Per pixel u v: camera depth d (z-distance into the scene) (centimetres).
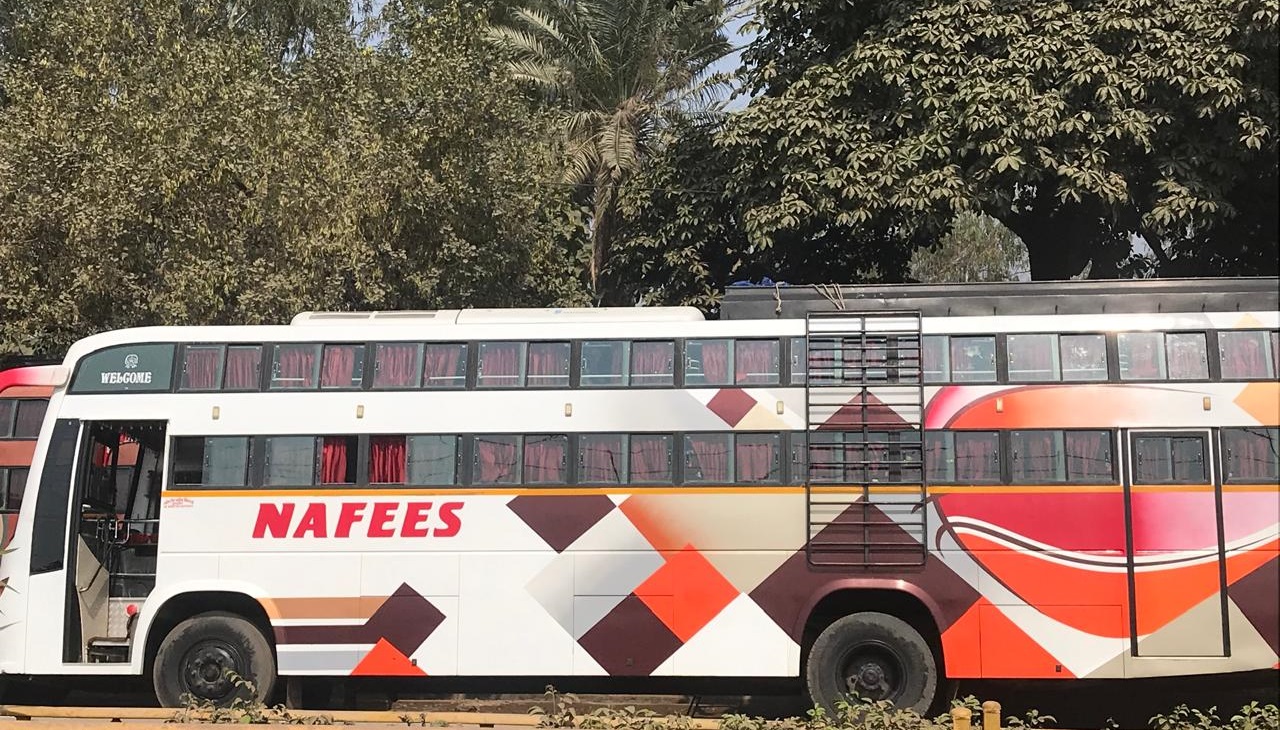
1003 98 1566
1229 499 973
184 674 1047
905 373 1012
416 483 1032
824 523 1001
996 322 1015
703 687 1224
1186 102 1595
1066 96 1595
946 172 1598
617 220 2331
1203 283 1024
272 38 2305
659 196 2064
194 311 1498
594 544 1016
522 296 1970
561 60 2570
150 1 1644
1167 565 973
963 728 839
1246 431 981
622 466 1022
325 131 1670
